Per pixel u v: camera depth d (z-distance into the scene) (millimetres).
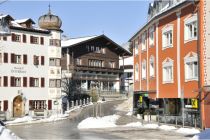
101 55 95812
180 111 36406
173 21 36750
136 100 49406
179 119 35844
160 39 39750
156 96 40969
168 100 38969
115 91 92312
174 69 36719
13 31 59531
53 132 33562
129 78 105688
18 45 60156
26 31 61156
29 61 61375
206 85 31516
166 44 38781
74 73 86625
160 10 40906
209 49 31906
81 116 55094
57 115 56781
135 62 50781
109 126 37906
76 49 89812
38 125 43812
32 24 63875
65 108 70438
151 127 35562
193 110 33438
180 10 35219
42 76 62812
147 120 42406
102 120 41188
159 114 41531
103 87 95000
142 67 46969
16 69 59875
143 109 46500
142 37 47062
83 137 28766
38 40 62562
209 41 31906
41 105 62625
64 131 34438
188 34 34375
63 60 88188
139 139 26859
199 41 31891
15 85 59781
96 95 76500
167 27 38031
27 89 60969
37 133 32750
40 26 65125
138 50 49094
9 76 59031
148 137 27891
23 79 60625
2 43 58438
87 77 91188
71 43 90562
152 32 42938
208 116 31203
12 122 48406
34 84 61906
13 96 59406
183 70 34875
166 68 38875
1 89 58125
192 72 33719
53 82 64000
